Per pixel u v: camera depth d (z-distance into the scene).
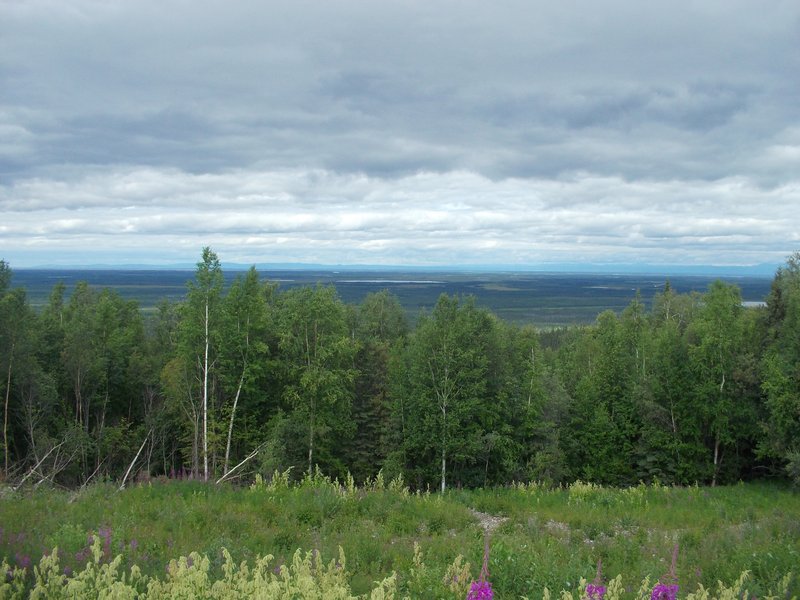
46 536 9.20
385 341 49.53
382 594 6.54
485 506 16.94
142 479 18.19
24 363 32.50
